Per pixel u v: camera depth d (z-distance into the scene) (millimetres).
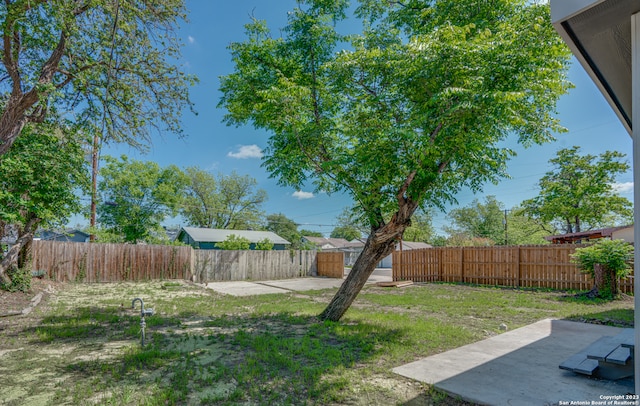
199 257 15492
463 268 13047
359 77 5832
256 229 36344
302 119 5582
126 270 13383
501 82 4660
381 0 7180
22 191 7863
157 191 22234
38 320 6195
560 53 4438
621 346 3443
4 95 7742
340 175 5586
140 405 2760
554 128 5781
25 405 2799
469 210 35562
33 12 6590
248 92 6266
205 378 3342
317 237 52969
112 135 8305
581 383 3086
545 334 4973
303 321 6062
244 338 4852
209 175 32969
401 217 5699
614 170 19297
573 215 20531
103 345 4586
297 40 6121
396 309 7363
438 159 5352
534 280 11141
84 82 7406
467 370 3469
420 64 4773
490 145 5805
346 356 3967
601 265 8453
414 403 2785
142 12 7660
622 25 1859
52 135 8312
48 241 11711
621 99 2617
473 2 5551
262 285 13961
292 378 3314
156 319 6219
